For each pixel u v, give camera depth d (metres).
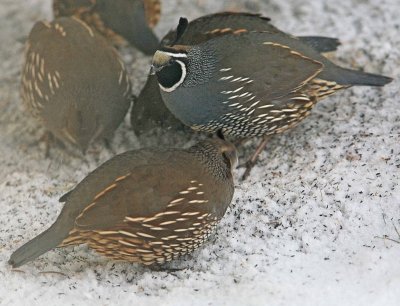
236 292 9.18
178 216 9.49
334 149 11.40
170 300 9.17
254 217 10.51
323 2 14.36
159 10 14.04
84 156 12.32
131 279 9.80
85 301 9.34
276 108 11.32
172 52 10.97
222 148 10.19
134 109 12.04
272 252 9.86
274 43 11.38
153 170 9.61
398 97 12.22
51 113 11.72
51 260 10.20
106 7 13.11
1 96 13.67
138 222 9.37
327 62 11.70
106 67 11.77
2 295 9.52
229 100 11.12
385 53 13.12
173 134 12.41
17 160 12.37
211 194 9.75
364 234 9.94
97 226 9.33
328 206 10.45
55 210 11.12
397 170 10.78
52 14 15.20
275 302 8.92
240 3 14.73
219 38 11.34
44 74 11.70
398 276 9.04
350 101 12.35
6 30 15.01
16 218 11.00
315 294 8.98
